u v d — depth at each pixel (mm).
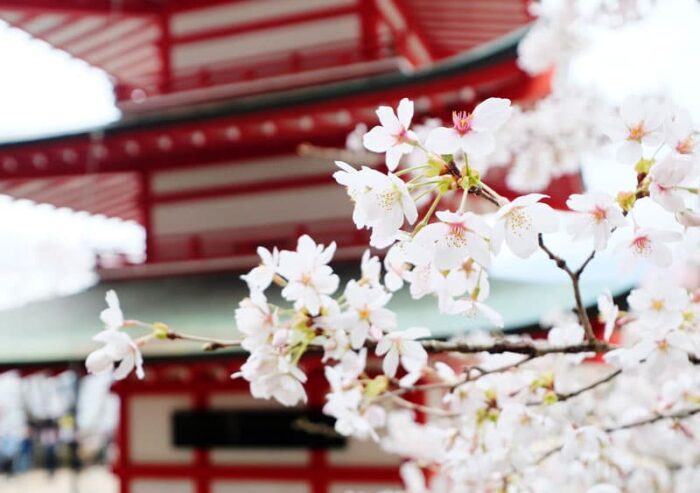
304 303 1591
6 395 19891
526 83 6309
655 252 1474
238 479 7070
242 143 8055
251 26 8922
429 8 9742
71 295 8781
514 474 2566
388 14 9047
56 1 9055
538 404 2227
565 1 5090
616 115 1423
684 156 1346
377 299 1633
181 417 7180
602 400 3273
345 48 8414
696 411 2344
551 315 4523
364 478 6613
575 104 5316
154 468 7355
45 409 19344
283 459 6941
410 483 4750
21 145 8156
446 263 1318
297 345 1681
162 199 8914
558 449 2473
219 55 9055
